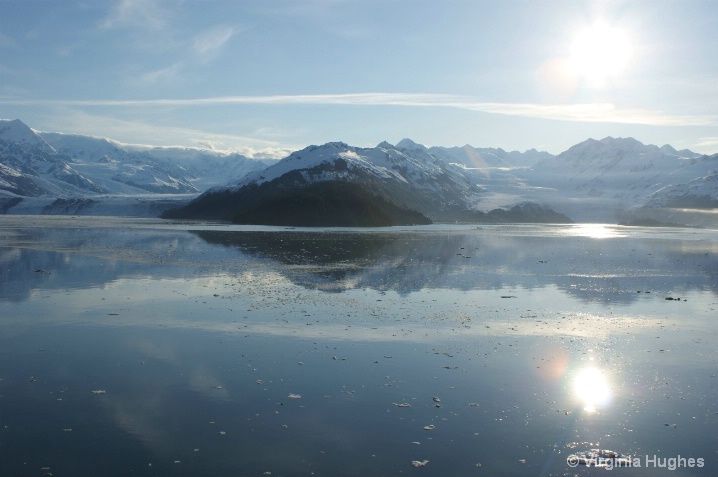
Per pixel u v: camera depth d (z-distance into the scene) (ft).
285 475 69.31
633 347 120.16
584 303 167.84
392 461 72.79
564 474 70.28
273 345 117.91
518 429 81.66
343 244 357.61
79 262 244.63
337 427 81.66
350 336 125.39
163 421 82.74
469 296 175.94
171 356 110.52
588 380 100.27
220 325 133.18
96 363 106.22
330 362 107.96
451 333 129.29
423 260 274.98
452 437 79.10
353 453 74.54
